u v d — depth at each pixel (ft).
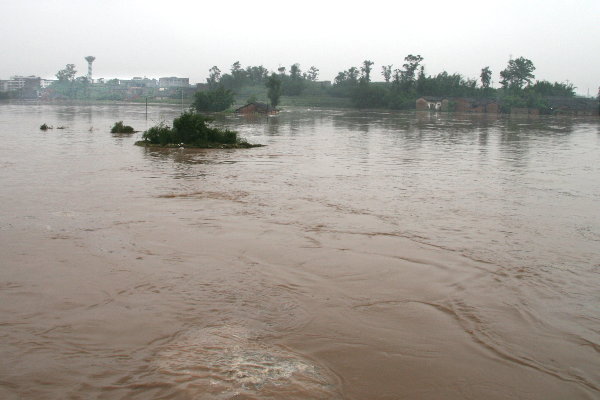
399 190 51.98
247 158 78.84
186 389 16.84
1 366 18.21
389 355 19.33
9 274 26.89
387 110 376.48
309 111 335.06
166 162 72.43
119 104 476.13
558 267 29.09
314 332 21.01
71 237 33.55
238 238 33.81
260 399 16.39
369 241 33.58
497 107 334.03
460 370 18.42
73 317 22.07
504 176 62.85
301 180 57.72
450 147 101.60
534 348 20.06
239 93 494.59
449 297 24.73
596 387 17.53
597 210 43.80
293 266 28.66
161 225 36.81
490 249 32.24
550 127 180.86
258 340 20.26
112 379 17.46
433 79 405.59
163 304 23.44
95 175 59.41
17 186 51.39
